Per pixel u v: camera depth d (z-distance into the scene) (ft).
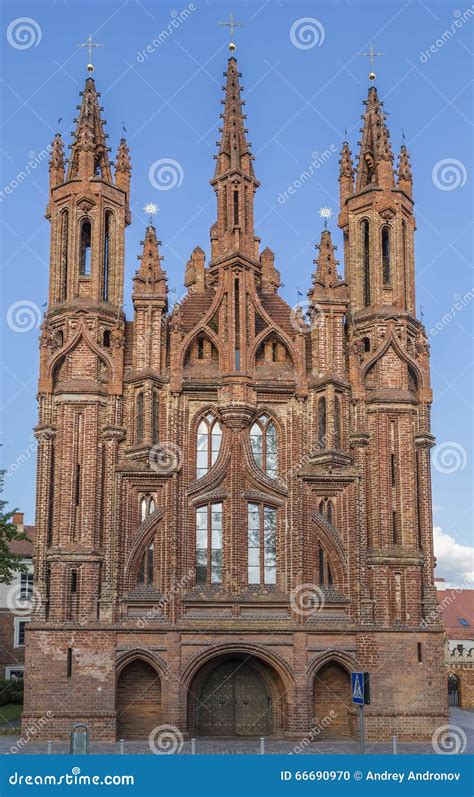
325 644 164.55
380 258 183.42
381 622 165.27
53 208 180.75
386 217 185.37
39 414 168.45
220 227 182.39
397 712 161.48
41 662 156.76
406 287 183.73
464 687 256.52
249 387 173.27
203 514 170.40
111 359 171.01
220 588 167.43
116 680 158.30
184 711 159.63
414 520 170.50
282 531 169.68
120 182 183.52
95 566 160.86
